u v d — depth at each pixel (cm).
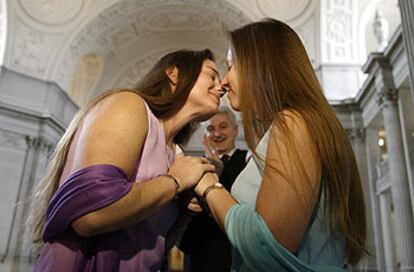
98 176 128
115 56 2048
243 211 131
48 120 1573
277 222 120
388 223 1266
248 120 156
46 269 134
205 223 267
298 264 122
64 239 139
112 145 138
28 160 1519
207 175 162
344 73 1534
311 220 135
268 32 163
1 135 1477
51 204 133
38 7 1659
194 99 188
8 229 1410
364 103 1370
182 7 1850
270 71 154
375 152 1352
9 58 1563
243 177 160
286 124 132
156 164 160
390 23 1684
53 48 1673
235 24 1816
